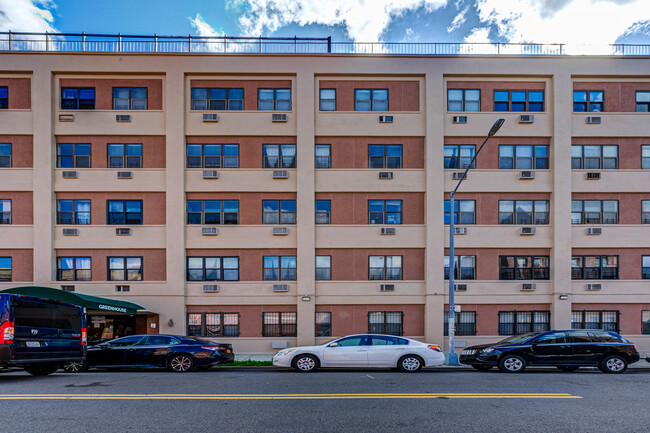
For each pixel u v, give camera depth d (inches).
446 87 725.9
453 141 720.3
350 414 251.6
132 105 705.6
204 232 692.1
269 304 692.1
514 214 714.8
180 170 690.2
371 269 706.2
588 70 714.2
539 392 323.0
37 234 669.3
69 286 671.8
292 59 712.4
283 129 711.7
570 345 469.7
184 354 469.7
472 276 704.4
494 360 467.8
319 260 705.0
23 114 681.6
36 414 244.5
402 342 470.9
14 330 342.6
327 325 697.6
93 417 239.3
